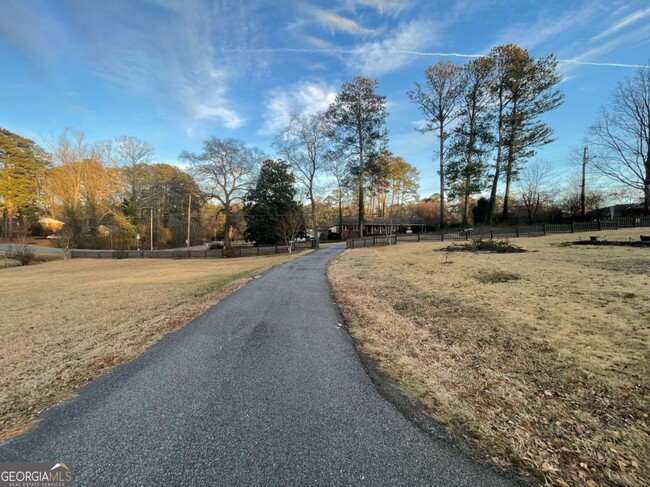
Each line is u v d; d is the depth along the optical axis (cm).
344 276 1058
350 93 3453
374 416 253
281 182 3603
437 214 5309
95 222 4084
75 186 4062
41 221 4416
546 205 3212
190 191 4034
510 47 2895
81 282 1359
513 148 2983
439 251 1600
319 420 249
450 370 338
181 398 288
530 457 204
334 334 470
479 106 3177
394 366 350
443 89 3256
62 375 354
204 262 2428
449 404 269
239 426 242
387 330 481
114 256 3145
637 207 2659
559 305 546
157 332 502
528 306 555
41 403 290
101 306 776
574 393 284
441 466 196
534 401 273
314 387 305
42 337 546
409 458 204
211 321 554
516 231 2208
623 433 227
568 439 222
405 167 4722
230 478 188
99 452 215
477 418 248
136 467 199
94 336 520
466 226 3025
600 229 2081
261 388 305
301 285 906
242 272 1308
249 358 383
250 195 3597
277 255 2639
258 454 210
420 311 581
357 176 3700
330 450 213
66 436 234
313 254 2177
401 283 856
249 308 644
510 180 3112
